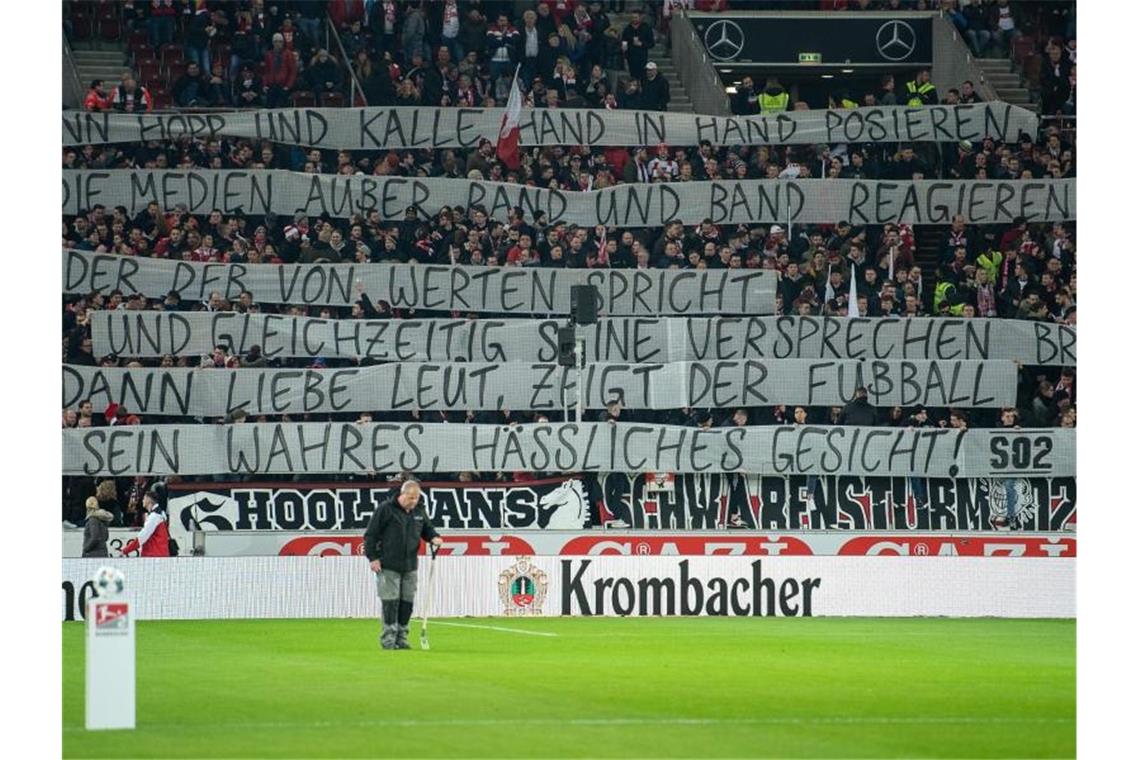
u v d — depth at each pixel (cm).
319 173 7000
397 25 7706
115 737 3041
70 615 5566
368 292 6650
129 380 6309
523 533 5812
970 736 3122
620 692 3678
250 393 6359
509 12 7869
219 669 4084
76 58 7662
